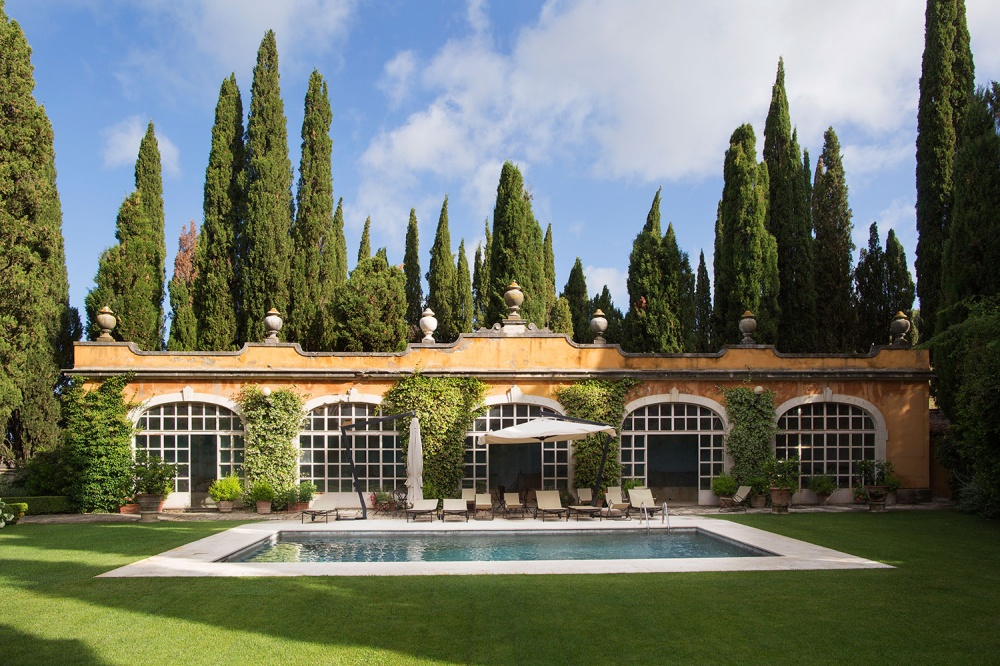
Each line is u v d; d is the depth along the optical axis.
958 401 16.98
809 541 14.30
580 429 17.62
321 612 8.78
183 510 20.12
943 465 20.83
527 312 27.95
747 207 25.78
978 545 13.77
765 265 25.84
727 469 21.05
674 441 21.52
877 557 12.53
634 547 14.82
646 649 7.48
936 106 23.75
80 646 7.49
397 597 9.53
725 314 26.44
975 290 19.50
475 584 10.34
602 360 21.08
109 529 16.06
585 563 11.98
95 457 19.70
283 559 13.56
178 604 9.12
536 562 12.06
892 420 21.38
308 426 20.89
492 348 20.97
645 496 18.45
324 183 30.50
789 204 27.48
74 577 10.70
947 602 9.32
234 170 29.11
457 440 20.48
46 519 18.30
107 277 25.97
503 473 21.05
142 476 18.58
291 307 28.11
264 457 20.23
